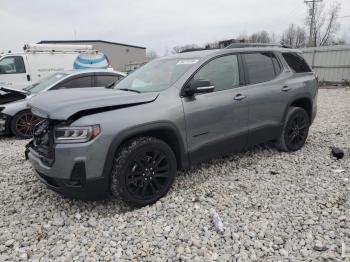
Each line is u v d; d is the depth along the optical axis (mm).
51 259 2766
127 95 3588
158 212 3459
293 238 2955
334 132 6730
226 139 4258
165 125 3590
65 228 3238
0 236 3102
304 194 3801
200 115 3914
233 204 3592
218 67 4273
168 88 3816
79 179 3178
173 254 2779
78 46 13312
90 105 3252
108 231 3152
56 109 3215
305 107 5613
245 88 4469
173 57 4645
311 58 20406
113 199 3779
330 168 4594
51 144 3291
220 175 4422
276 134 5016
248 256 2734
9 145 6711
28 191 4105
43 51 12547
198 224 3223
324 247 2797
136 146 3408
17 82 11828
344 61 18688
